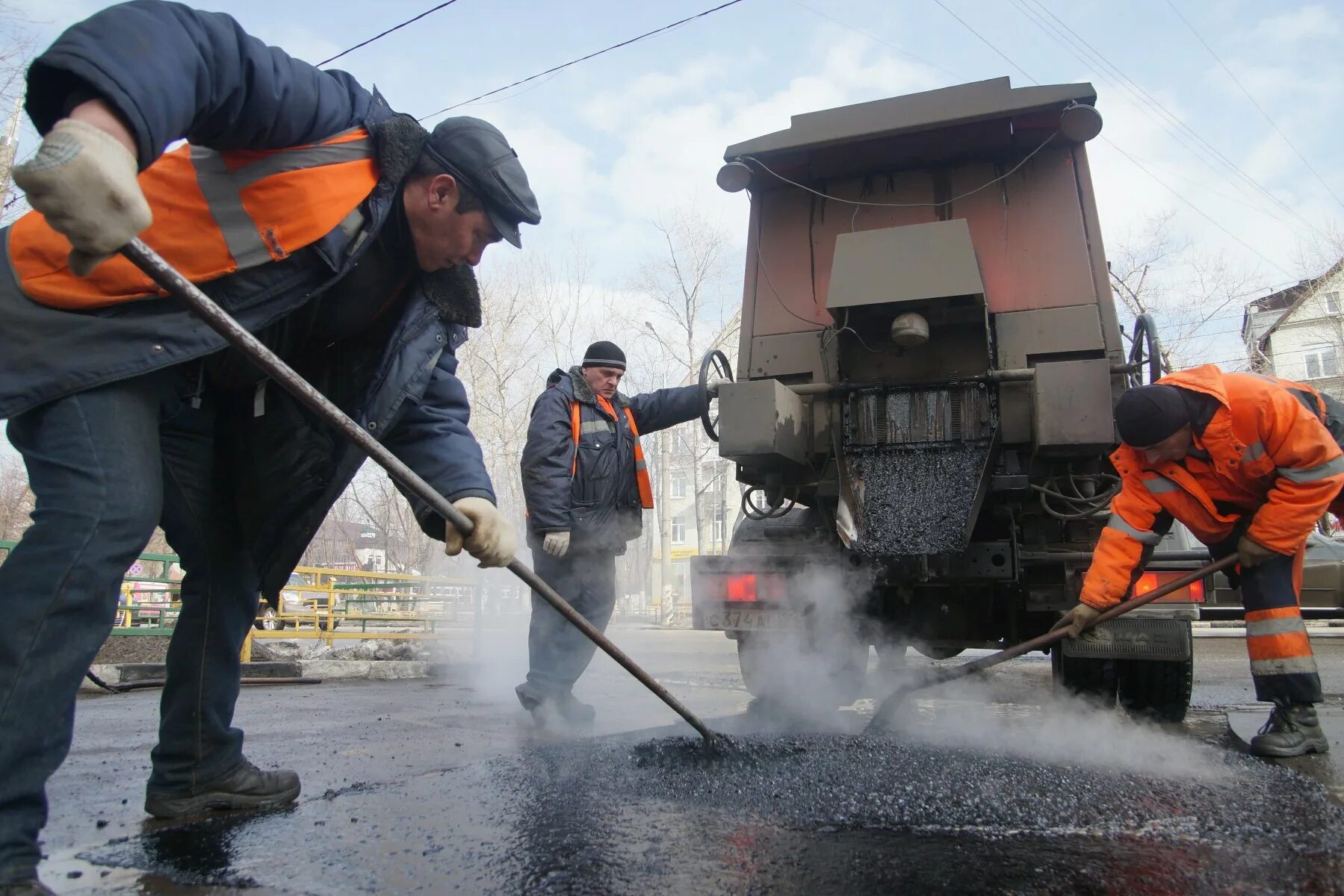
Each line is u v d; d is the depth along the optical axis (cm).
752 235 511
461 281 228
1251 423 320
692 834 204
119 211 135
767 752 287
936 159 486
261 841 195
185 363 198
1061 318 447
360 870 176
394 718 424
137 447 175
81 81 139
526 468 391
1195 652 952
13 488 3192
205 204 179
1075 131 444
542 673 386
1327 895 167
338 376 223
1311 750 312
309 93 182
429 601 967
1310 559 937
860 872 178
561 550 383
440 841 196
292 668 686
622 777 258
